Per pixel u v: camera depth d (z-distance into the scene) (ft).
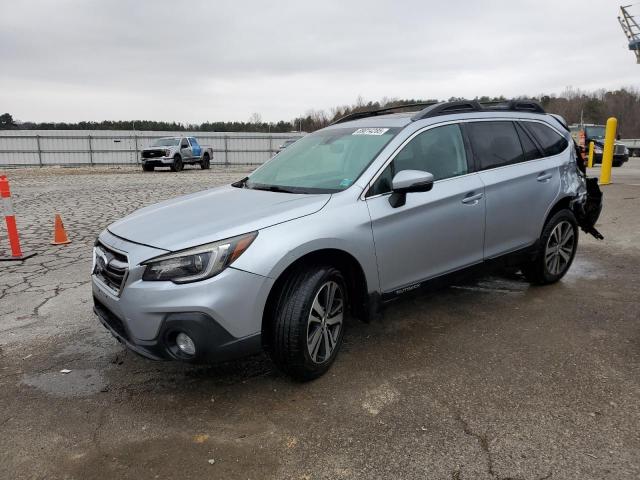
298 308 10.11
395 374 11.18
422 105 15.52
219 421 9.53
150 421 9.58
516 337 13.01
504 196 14.43
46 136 127.03
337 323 11.35
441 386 10.61
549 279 16.88
